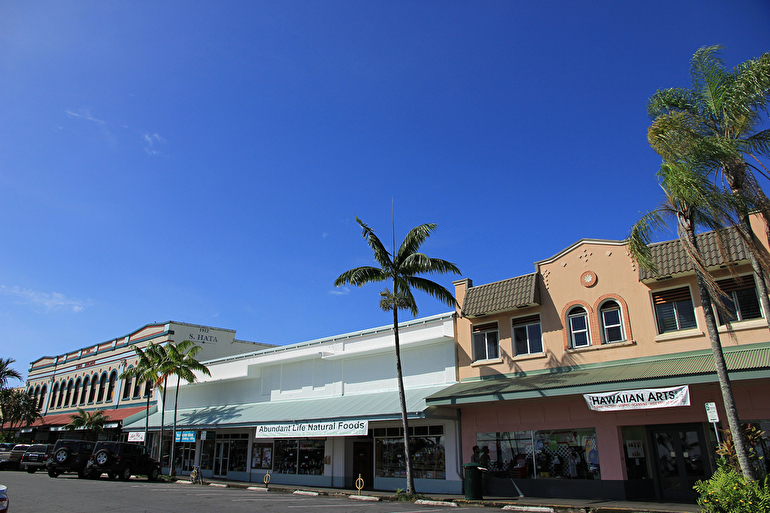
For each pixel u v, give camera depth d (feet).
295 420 80.28
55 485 69.31
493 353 69.36
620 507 46.52
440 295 66.44
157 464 96.22
